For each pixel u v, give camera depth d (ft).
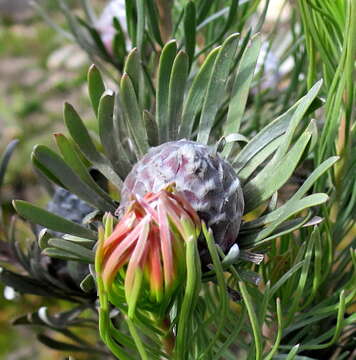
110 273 0.81
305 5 0.95
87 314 1.40
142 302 0.84
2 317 2.77
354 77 1.00
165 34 1.20
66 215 1.10
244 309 0.93
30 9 7.29
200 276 0.81
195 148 0.89
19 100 5.64
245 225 0.92
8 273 1.12
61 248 0.84
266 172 0.92
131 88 0.94
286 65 1.35
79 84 5.84
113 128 0.94
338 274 1.07
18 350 2.82
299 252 0.98
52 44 6.54
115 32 1.27
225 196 0.88
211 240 0.81
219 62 0.95
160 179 0.87
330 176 1.02
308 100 0.87
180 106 0.96
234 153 1.19
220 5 1.25
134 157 1.01
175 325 0.92
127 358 0.87
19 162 4.47
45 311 1.15
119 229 0.81
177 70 0.94
